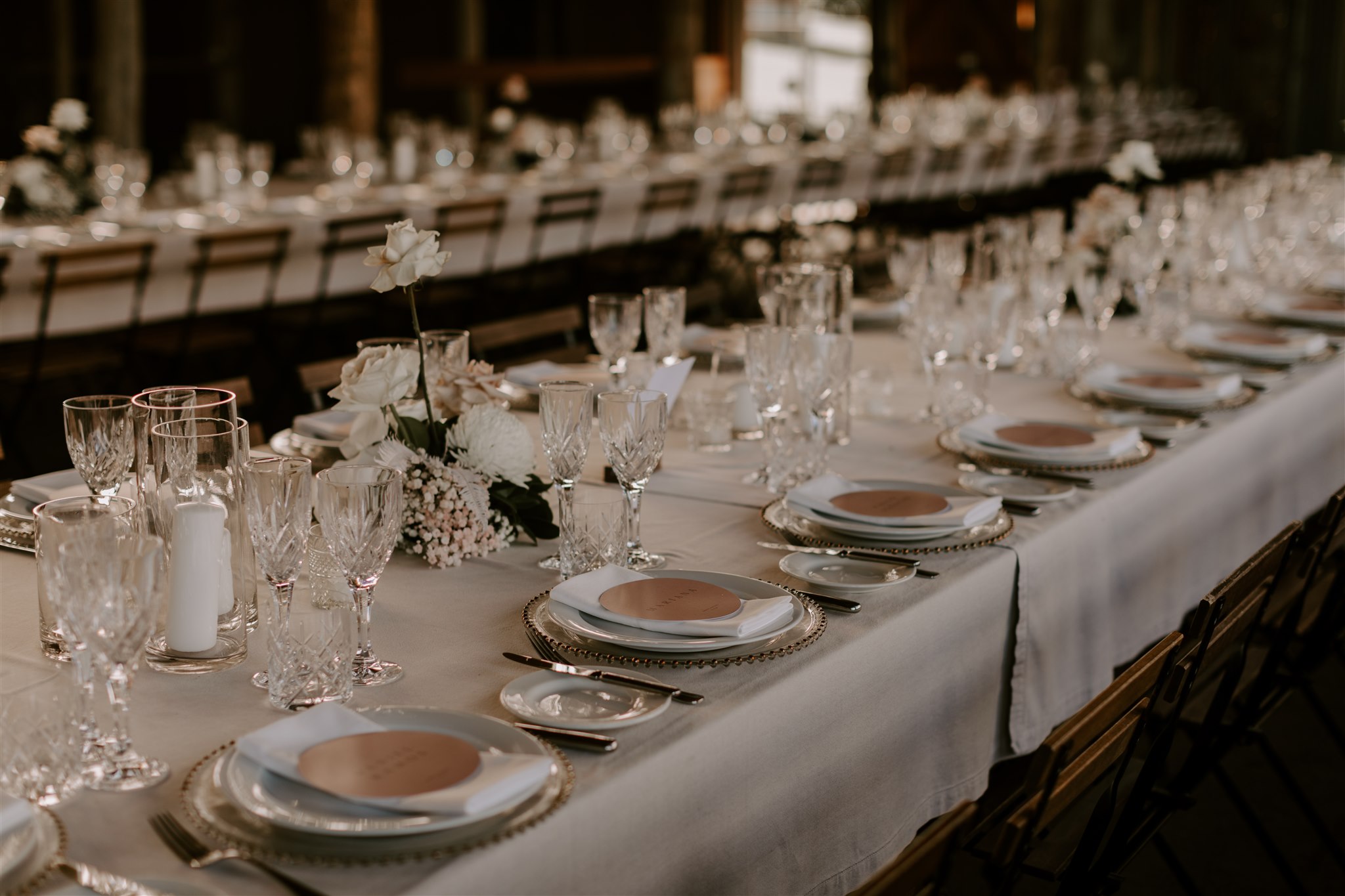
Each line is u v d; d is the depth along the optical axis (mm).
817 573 1847
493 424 1912
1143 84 15219
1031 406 2951
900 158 8398
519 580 1834
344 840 1109
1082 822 2361
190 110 11961
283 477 1400
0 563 1879
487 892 1123
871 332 3814
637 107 14352
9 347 4316
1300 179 6059
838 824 1641
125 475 1841
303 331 5129
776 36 15172
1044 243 4230
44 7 10461
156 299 4594
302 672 1421
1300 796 2355
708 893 1417
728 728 1396
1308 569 2225
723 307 6379
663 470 2434
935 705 1829
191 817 1146
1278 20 14023
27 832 1103
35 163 4879
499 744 1274
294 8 12180
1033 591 2021
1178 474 2514
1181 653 1666
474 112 11852
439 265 1790
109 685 1277
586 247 6383
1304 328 3828
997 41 14773
